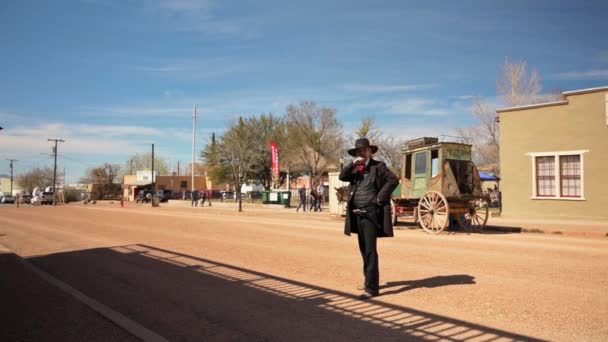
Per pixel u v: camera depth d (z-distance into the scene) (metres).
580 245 11.59
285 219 23.20
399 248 10.95
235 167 59.62
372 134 46.53
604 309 5.36
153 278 7.53
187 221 21.58
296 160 53.66
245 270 8.13
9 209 40.59
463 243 12.01
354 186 6.32
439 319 5.01
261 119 60.06
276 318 5.12
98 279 7.52
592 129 19.05
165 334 4.61
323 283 6.97
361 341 4.32
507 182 21.61
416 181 16.67
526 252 10.23
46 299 6.14
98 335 4.61
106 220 22.70
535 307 5.46
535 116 20.77
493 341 4.27
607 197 18.61
